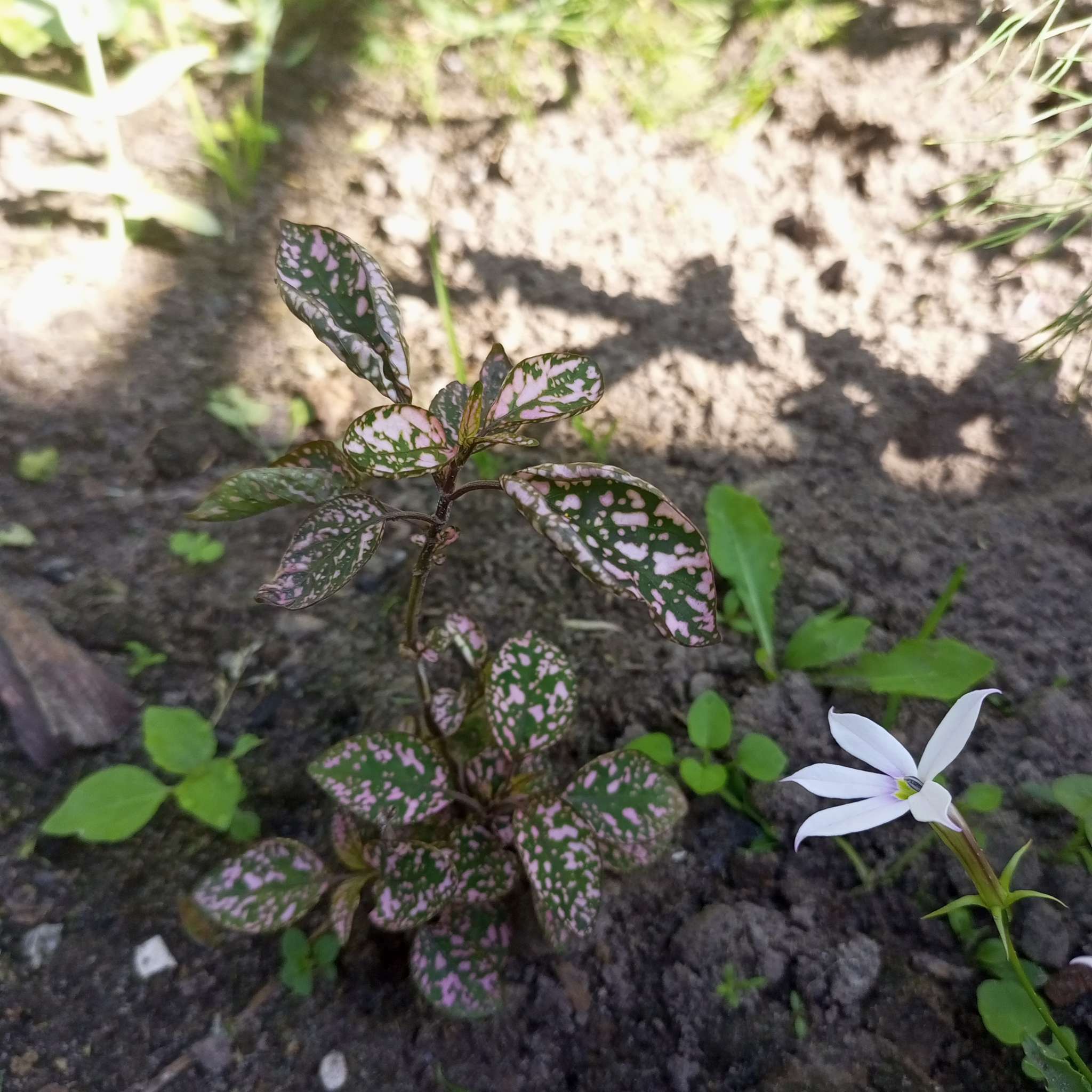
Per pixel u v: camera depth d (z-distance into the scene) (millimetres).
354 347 195
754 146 424
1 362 342
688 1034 248
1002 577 334
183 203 388
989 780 290
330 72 443
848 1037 248
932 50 427
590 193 413
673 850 277
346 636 311
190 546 315
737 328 387
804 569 335
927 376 378
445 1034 246
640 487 177
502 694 244
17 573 305
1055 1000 251
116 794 250
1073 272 393
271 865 235
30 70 409
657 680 308
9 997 238
